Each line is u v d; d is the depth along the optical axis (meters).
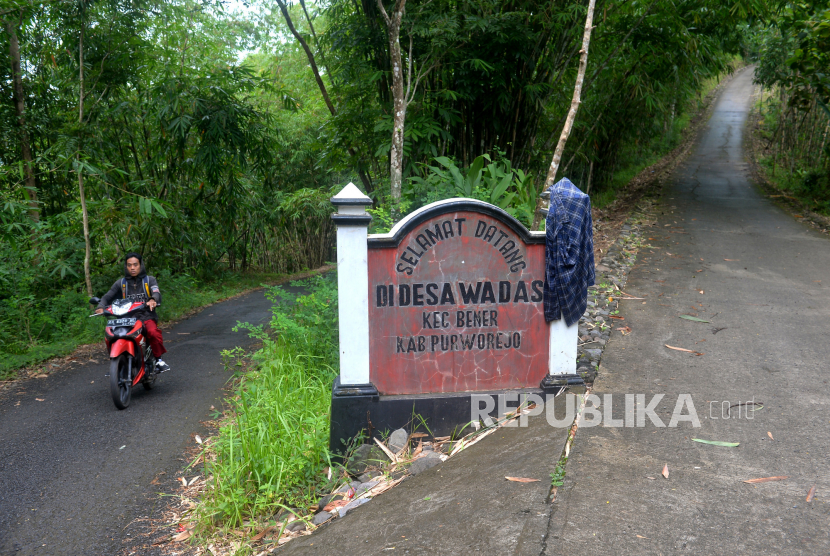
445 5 8.74
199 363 7.44
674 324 6.01
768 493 3.05
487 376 4.49
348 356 4.29
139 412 5.65
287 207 9.25
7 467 4.48
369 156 10.15
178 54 13.27
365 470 4.09
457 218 4.33
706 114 47.00
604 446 3.61
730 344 5.41
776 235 10.98
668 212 13.82
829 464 3.32
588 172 17.56
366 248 4.22
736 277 7.90
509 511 3.04
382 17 8.68
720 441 3.62
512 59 9.27
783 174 21.28
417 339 4.39
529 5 9.20
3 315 8.90
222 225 16.47
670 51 12.23
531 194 7.59
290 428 4.46
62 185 11.71
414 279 4.34
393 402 4.31
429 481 3.67
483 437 4.15
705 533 2.74
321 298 6.73
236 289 15.73
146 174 13.98
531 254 4.45
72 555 3.42
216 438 4.90
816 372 4.71
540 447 3.70
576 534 2.78
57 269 9.92
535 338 4.52
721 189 18.62
